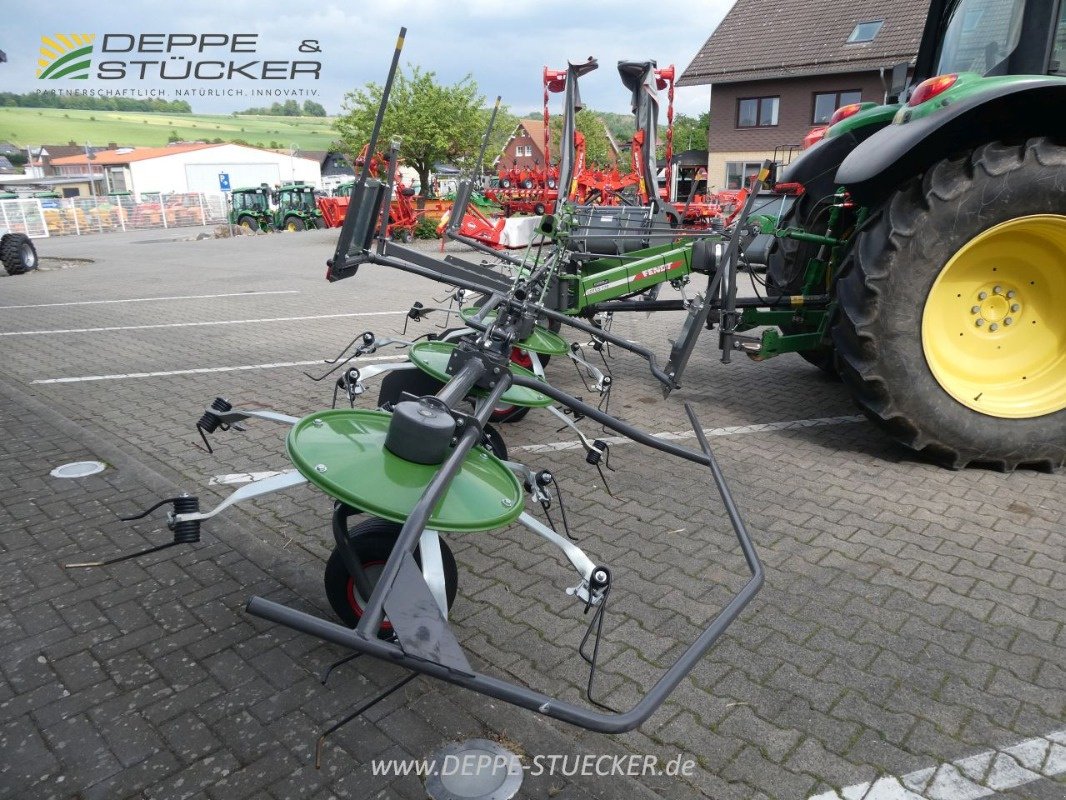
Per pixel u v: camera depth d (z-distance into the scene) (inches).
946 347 169.5
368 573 99.7
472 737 89.2
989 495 157.2
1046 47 171.2
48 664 100.4
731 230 210.2
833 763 87.1
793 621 113.7
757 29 1123.3
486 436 129.2
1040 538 138.5
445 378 125.5
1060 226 158.9
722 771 85.9
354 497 83.6
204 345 293.0
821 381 245.1
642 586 123.4
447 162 992.2
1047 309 171.9
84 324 340.8
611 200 599.8
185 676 98.6
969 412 162.9
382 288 466.0
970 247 157.0
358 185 132.3
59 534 134.0
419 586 70.1
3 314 370.0
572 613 115.8
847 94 1045.8
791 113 1090.1
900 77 226.5
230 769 83.7
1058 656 105.5
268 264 617.6
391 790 81.2
